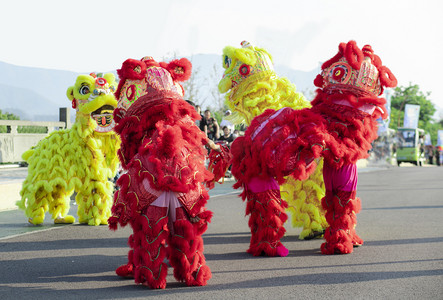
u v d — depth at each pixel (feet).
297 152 18.61
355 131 19.40
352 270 17.29
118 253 19.90
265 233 19.47
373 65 19.88
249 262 18.58
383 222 27.99
